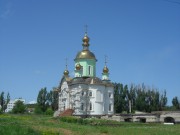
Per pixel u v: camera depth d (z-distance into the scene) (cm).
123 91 15425
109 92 12250
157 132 5450
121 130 5759
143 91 15475
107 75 12625
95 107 11569
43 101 16288
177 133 5316
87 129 5572
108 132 5316
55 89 13525
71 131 4925
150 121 10588
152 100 15275
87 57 12338
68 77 12400
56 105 15825
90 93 11681
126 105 15388
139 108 15200
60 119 7962
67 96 11994
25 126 4544
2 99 17725
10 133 3572
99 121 8119
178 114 10738
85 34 12756
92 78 11881
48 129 4725
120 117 10350
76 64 12288
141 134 5116
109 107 12106
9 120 5800
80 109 11362
